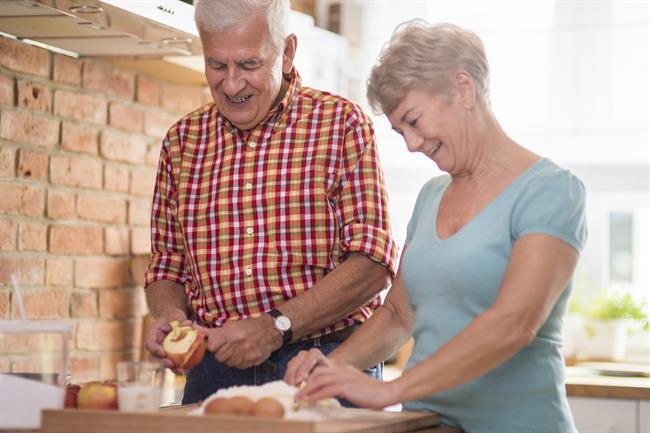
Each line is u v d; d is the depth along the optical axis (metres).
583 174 4.90
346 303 2.55
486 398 2.19
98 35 3.19
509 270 2.09
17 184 3.31
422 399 2.31
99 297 3.68
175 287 2.75
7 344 2.23
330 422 2.00
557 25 4.93
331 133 2.63
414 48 2.14
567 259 2.09
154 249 2.80
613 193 4.91
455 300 2.19
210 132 2.73
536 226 2.09
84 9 2.84
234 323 2.44
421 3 5.14
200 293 2.68
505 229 2.14
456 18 5.07
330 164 2.61
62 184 3.50
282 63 2.65
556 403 2.20
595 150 4.89
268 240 2.60
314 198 2.60
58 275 3.49
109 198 3.72
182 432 1.90
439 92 2.15
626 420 3.42
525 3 4.96
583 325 4.61
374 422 2.05
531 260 2.06
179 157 2.74
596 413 3.45
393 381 2.03
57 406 2.21
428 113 2.15
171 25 3.02
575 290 4.94
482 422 2.21
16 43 3.27
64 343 2.27
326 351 2.61
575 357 4.59
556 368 2.21
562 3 4.92
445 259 2.19
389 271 2.63
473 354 2.01
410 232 2.44
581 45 4.90
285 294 2.59
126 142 3.79
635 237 4.92
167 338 2.36
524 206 2.12
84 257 3.61
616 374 4.16
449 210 2.27
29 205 3.36
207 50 2.53
